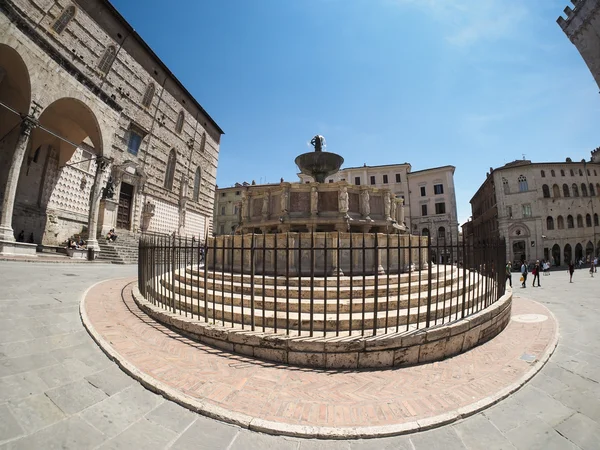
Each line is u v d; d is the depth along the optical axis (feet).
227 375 13.71
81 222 84.17
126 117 96.27
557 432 10.59
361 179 174.70
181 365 14.42
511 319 26.27
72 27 78.69
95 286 31.09
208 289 24.68
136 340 17.16
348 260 26.11
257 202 39.06
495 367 15.43
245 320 18.29
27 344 15.10
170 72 116.78
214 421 10.59
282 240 26.30
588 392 13.38
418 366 15.43
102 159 71.61
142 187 102.83
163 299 23.38
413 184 169.68
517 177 124.98
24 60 51.98
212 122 151.94
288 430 9.95
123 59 95.55
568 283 64.85
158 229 111.14
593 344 20.13
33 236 72.38
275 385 13.01
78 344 16.08
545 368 15.85
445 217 159.33
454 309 20.89
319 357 14.99
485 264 21.77
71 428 9.85
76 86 63.52
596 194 123.85
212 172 153.69
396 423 10.48
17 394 11.17
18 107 69.21
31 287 26.03
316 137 43.06
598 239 120.98
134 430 9.98
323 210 35.27
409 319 18.25
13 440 9.04
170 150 119.75
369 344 15.06
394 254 27.78
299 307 16.05
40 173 74.69
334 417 10.78
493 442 9.99
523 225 122.11
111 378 13.10
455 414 11.07
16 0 66.13
